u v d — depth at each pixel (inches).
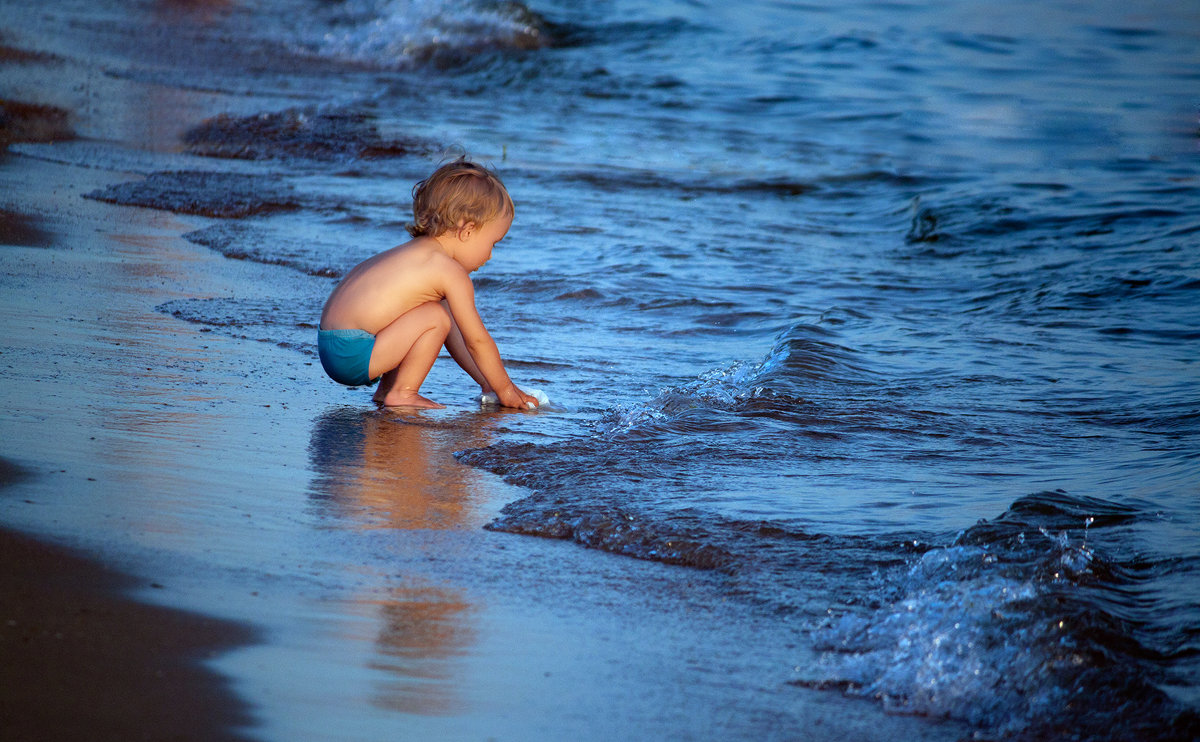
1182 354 843.4
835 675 343.0
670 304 989.8
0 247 992.2
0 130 1624.0
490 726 299.1
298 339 794.8
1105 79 2881.4
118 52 2514.8
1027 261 1222.9
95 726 276.5
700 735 302.8
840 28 3457.2
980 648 349.7
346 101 2198.6
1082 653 342.3
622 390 735.7
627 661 346.9
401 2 3398.1
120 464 492.7
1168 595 394.0
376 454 557.9
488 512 485.1
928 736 308.7
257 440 560.4
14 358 659.4
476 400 700.0
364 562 410.6
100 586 359.9
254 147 1722.4
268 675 313.7
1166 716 312.7
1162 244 1267.2
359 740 285.0
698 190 1638.8
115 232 1122.7
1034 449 609.6
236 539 419.2
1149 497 509.4
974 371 786.8
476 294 1009.5
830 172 1824.6
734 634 372.2
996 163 1941.4
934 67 2984.7
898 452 599.5
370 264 682.8
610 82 2662.4
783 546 451.8
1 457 482.0
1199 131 2258.9
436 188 680.4
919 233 1381.6
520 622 371.2
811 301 1027.3
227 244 1110.4
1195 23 3619.6
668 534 455.5
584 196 1537.9
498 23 3102.9
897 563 436.1
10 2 3029.0
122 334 753.6
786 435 624.1
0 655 306.8
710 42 3193.9
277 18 3240.7
